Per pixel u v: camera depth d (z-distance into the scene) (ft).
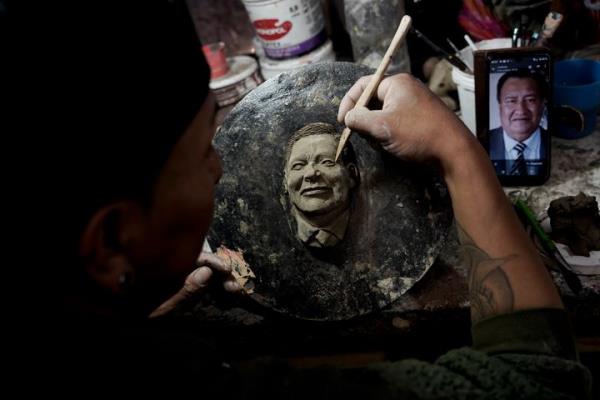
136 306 1.52
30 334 1.22
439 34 4.14
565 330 1.75
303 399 1.36
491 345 1.74
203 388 1.40
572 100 3.43
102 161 1.12
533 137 3.18
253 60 4.71
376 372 1.49
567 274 2.70
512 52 3.00
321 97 2.66
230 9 5.00
